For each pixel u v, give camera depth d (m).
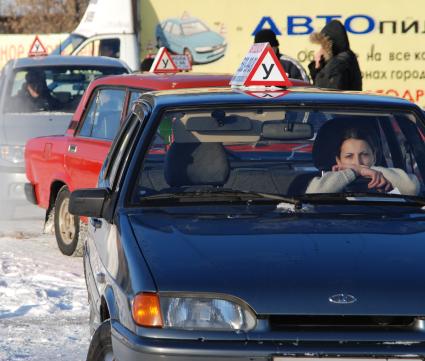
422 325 10.75
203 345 10.65
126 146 14.42
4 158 31.81
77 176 24.61
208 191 13.27
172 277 11.04
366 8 48.28
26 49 65.31
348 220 12.62
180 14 48.62
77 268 24.19
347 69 30.34
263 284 10.91
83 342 17.48
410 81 48.53
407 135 14.55
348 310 10.74
